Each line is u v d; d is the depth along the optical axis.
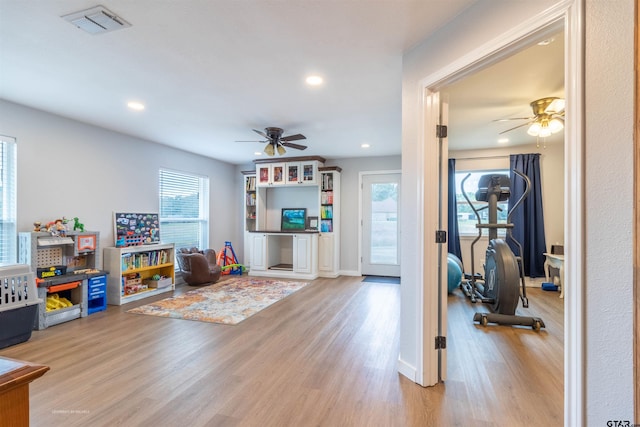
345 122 3.98
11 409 0.75
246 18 1.90
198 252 5.78
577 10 1.18
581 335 1.14
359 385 2.18
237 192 7.16
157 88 2.95
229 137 4.80
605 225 1.09
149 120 3.95
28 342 2.92
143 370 2.38
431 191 2.13
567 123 1.22
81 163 4.04
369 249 6.34
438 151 2.16
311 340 2.99
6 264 3.31
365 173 6.34
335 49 2.26
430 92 2.13
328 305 4.20
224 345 2.87
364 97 3.16
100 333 3.16
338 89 2.96
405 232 2.29
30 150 3.50
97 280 3.87
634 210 0.89
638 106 0.88
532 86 2.86
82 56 2.36
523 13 1.47
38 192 3.58
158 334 3.13
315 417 1.83
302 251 6.07
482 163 5.45
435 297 2.17
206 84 2.86
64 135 3.84
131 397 2.02
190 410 1.89
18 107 3.38
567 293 1.21
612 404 1.06
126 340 2.98
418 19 1.91
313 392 2.09
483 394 2.06
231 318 3.64
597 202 1.11
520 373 2.35
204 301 4.38
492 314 3.46
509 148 5.32
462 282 4.97
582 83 1.16
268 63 2.47
